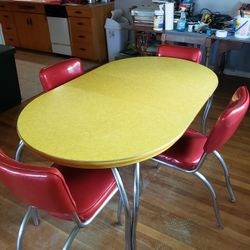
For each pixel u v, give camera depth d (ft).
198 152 4.96
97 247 5.08
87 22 13.05
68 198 3.15
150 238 5.21
